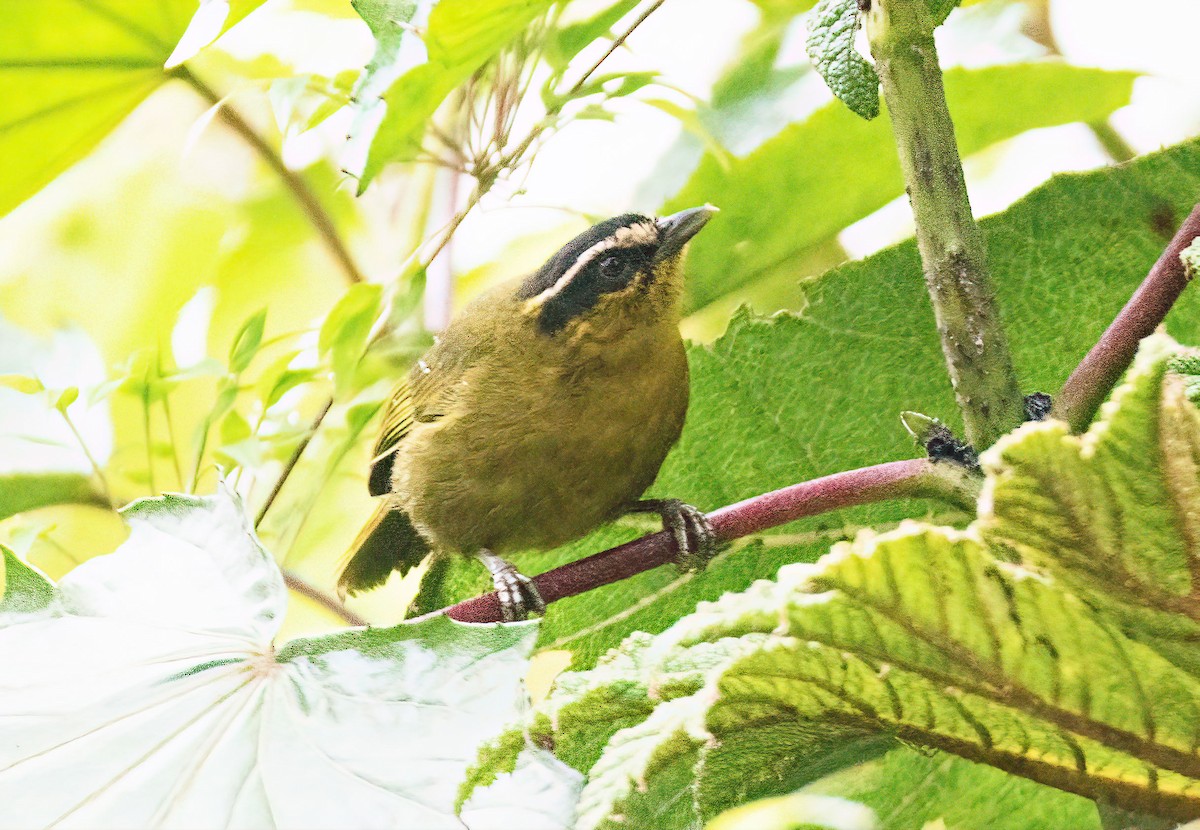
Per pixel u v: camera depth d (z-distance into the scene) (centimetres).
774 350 797
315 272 1112
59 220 1152
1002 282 709
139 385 938
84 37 818
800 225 941
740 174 936
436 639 485
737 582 739
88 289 1134
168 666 514
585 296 870
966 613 421
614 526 963
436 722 473
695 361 824
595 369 869
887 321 765
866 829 599
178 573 541
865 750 527
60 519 1012
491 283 1152
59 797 484
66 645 524
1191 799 436
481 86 780
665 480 916
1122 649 416
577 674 449
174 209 1106
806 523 722
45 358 1078
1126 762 438
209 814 477
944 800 575
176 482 984
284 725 488
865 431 773
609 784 433
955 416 751
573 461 884
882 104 880
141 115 1048
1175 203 684
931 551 414
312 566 1107
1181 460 389
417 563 1070
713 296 969
